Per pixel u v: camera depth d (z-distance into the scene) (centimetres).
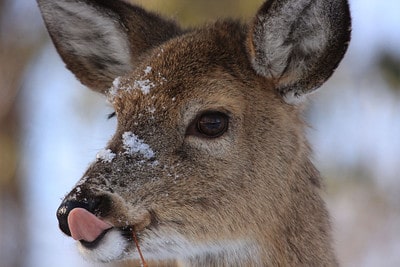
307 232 1210
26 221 2319
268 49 1195
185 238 1150
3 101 2386
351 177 2230
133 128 1153
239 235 1170
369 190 2241
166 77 1180
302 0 1169
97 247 1098
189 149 1154
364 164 2230
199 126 1161
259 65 1198
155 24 1353
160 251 1145
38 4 1372
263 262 1181
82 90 2400
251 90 1195
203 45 1220
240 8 2052
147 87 1173
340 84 2256
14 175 2358
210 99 1166
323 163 2197
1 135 2381
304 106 1254
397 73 2250
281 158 1191
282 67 1204
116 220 1106
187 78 1177
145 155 1138
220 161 1159
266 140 1185
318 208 1238
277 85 1209
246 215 1168
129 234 1120
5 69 2403
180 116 1158
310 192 1227
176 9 2025
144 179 1128
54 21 1370
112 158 1132
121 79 1230
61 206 1091
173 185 1138
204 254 1191
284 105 1212
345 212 2248
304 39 1198
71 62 1381
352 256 2198
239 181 1165
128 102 1174
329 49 1180
